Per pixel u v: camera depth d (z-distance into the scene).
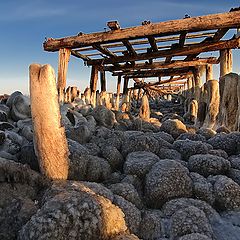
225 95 6.66
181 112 17.73
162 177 3.12
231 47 10.23
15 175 2.66
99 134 5.35
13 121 5.80
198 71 16.53
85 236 1.93
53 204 2.02
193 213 2.63
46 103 2.82
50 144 2.86
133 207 2.65
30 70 2.88
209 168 3.61
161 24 8.30
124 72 19.11
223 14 7.75
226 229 2.66
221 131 5.92
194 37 10.49
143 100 10.28
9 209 2.32
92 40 9.30
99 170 3.47
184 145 4.36
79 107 8.64
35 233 1.88
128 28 8.73
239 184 3.41
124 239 2.00
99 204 2.11
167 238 2.54
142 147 4.13
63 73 10.07
